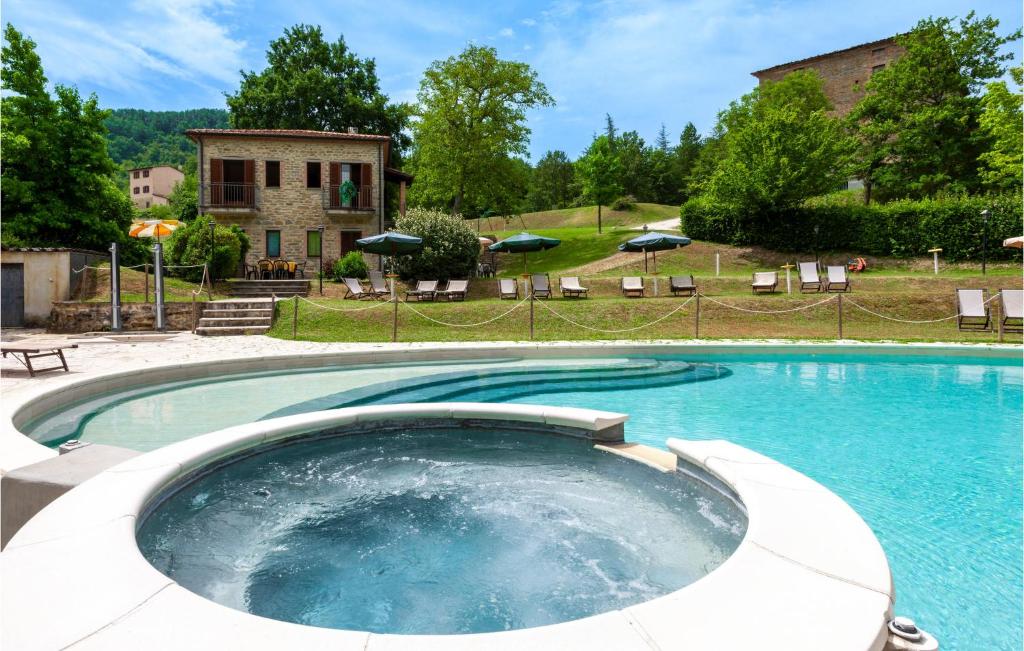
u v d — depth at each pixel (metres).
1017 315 13.54
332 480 4.40
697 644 1.77
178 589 2.08
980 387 8.80
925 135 29.88
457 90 32.94
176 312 16.09
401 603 2.74
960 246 23.20
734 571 2.21
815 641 1.79
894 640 1.89
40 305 17.39
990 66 29.75
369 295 19.92
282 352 11.09
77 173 23.38
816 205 27.78
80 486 3.17
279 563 3.12
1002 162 23.89
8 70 22.58
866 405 7.60
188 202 41.06
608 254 30.28
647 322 15.95
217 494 4.08
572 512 3.85
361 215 26.73
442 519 3.71
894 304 16.50
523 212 74.69
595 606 2.70
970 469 4.90
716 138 64.38
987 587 2.96
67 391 7.25
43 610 1.93
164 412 7.09
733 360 11.87
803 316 16.20
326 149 26.53
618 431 5.12
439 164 33.88
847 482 4.60
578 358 12.15
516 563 3.12
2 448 4.24
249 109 34.84
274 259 25.17
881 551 2.38
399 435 5.48
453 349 11.71
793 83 38.84
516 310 16.48
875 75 32.03
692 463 4.02
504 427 5.52
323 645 1.76
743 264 26.11
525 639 1.80
